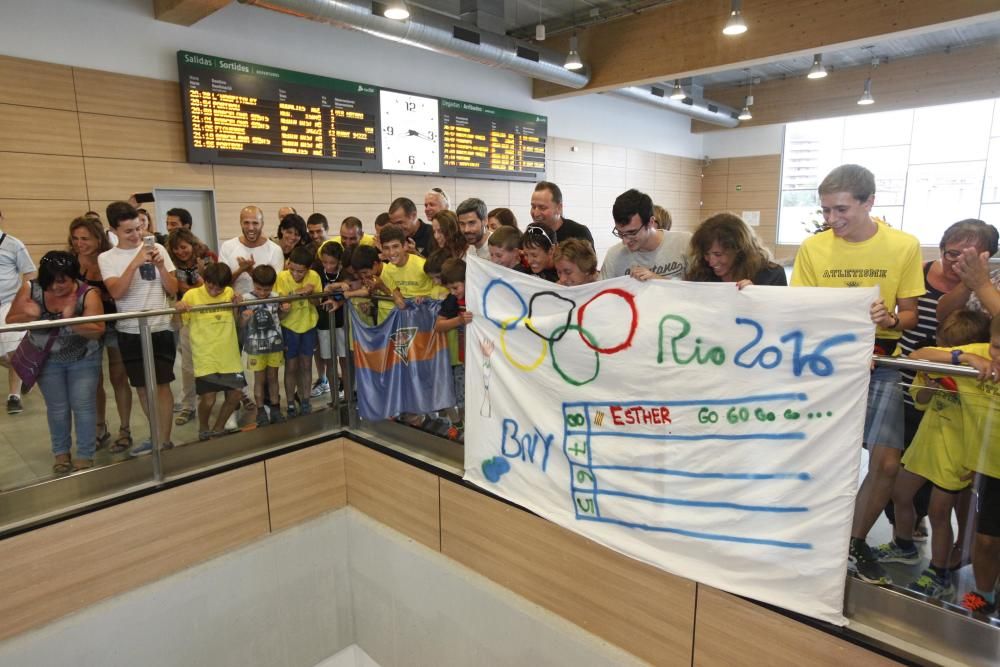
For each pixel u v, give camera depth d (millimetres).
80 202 4242
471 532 2617
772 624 1762
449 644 2771
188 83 4605
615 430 2059
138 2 4371
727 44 5734
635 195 2182
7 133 3904
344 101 5621
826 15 5164
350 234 3547
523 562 2424
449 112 6609
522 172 7609
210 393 2824
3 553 2223
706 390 1841
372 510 3141
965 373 1493
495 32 5758
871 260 1820
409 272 2859
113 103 4328
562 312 2152
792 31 5344
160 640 2641
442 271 2557
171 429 2723
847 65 8969
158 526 2625
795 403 1689
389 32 4797
